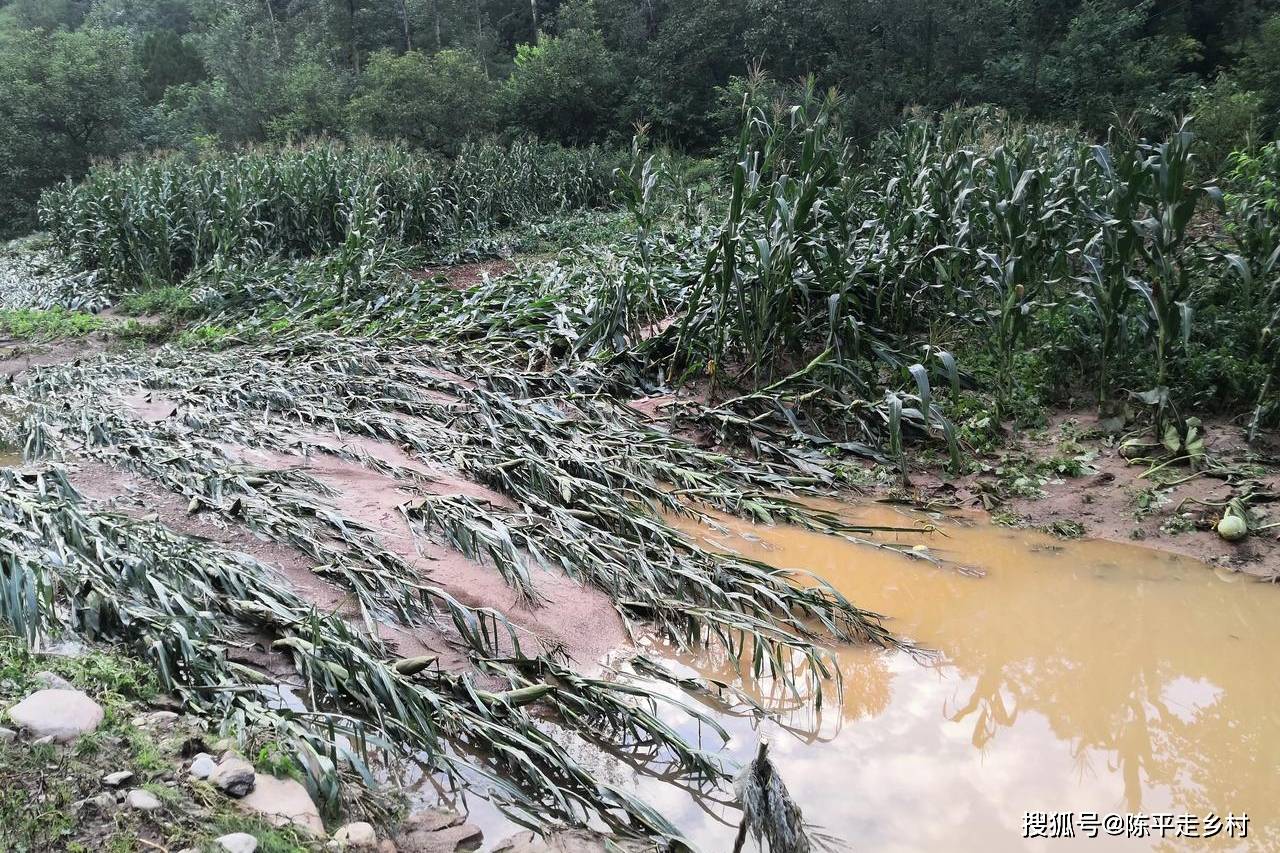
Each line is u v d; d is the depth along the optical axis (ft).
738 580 15.11
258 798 9.09
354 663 11.14
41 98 80.79
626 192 28.04
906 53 70.49
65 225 54.29
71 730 9.42
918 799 10.68
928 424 20.80
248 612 12.54
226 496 16.79
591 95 87.04
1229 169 36.06
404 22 110.01
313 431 21.75
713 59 84.12
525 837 9.42
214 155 64.13
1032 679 13.47
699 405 23.98
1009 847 9.86
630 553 15.60
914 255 25.61
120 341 35.04
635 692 11.66
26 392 25.95
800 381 23.98
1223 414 20.83
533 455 19.21
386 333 30.63
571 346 27.48
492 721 10.98
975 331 25.89
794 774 11.10
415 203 53.57
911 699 12.92
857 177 31.45
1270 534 16.94
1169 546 17.31
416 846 9.16
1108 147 25.98
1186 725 12.34
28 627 11.44
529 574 15.19
